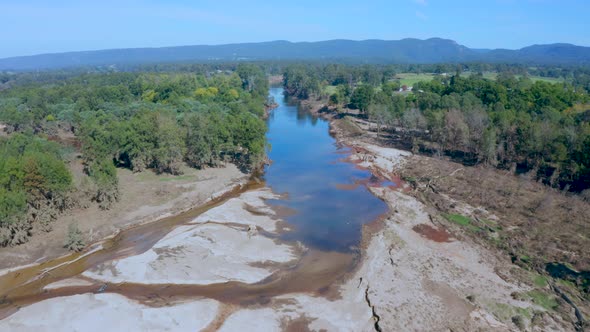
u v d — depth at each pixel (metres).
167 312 47.47
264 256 61.91
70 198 75.50
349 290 53.56
